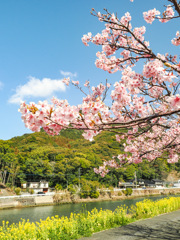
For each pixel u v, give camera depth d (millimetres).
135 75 4332
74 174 59250
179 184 82938
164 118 5230
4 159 56094
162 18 4148
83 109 2678
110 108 3633
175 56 4527
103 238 7477
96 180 61219
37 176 59688
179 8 3352
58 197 48000
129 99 3449
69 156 66562
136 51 4090
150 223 9859
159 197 58719
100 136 98250
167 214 12414
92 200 50438
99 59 4801
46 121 2531
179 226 9141
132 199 54594
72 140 128250
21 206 40812
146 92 4570
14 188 53344
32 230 7816
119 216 10141
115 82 3426
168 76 2680
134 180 73750
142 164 81500
